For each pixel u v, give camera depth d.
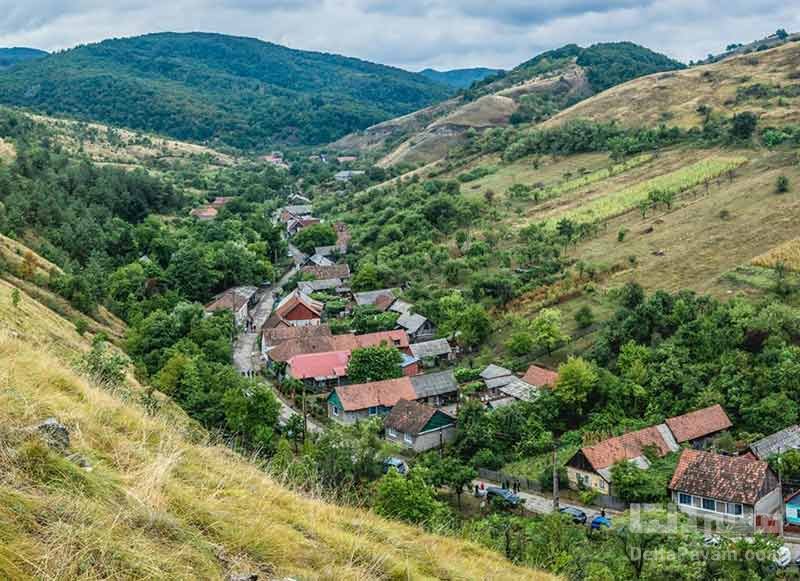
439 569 9.56
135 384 29.17
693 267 61.72
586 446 38.22
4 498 5.94
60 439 7.59
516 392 47.69
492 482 39.47
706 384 43.84
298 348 58.69
